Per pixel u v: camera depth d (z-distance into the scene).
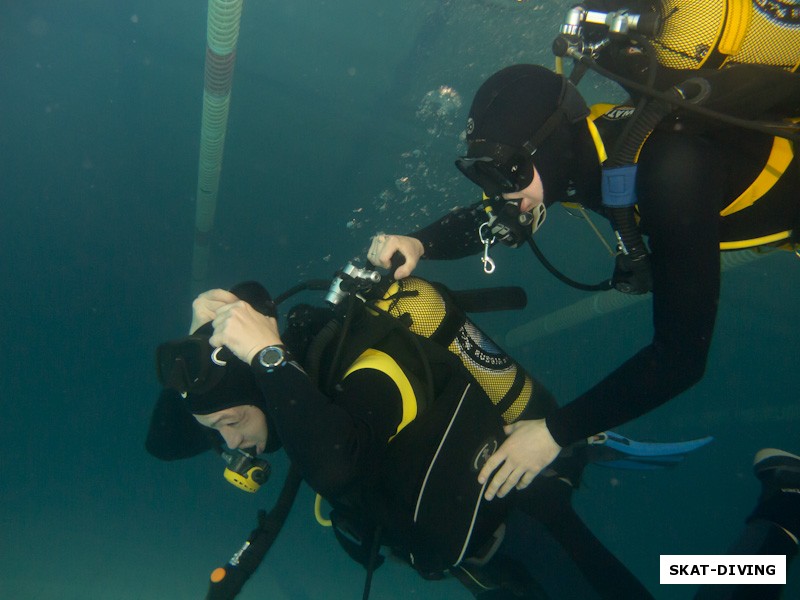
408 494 1.43
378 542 1.47
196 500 12.89
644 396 1.26
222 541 11.40
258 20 9.23
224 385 1.49
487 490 1.48
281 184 12.55
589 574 1.70
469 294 1.75
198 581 9.64
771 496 1.77
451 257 2.12
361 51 9.27
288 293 1.67
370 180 11.81
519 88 1.40
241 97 10.59
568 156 1.44
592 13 1.39
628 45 1.38
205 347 1.42
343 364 1.48
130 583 9.05
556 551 1.73
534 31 7.95
